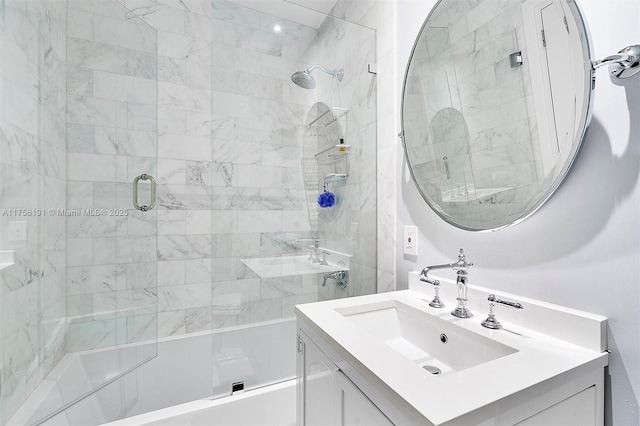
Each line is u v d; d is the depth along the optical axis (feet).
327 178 4.93
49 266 4.41
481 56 3.12
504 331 2.58
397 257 4.57
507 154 2.88
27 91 4.00
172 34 6.02
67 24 4.81
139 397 5.28
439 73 3.65
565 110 2.40
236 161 4.49
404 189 4.42
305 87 4.85
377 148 5.05
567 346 2.26
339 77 4.99
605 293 2.21
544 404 1.82
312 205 4.88
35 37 4.14
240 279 4.45
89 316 4.90
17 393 3.77
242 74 4.53
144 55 5.43
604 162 2.23
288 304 4.72
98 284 5.00
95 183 5.00
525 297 2.76
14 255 3.76
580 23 2.27
